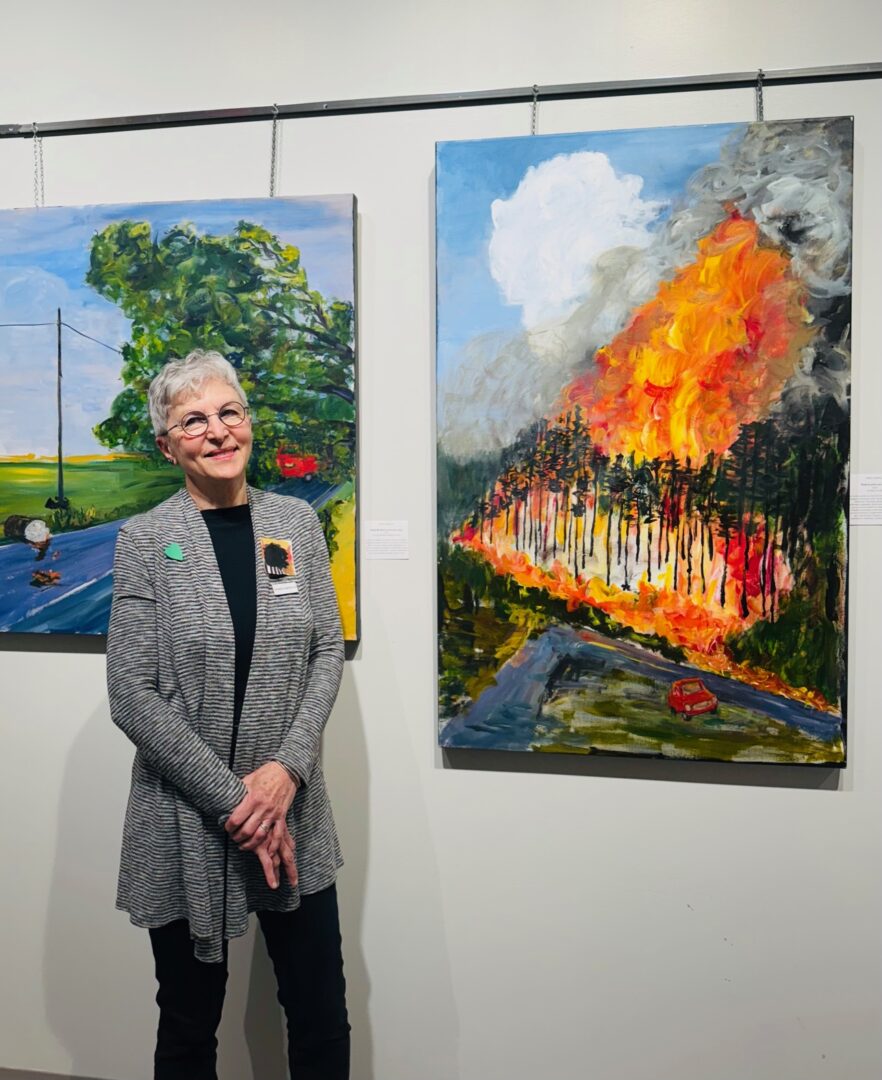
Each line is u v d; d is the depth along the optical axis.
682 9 1.70
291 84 1.82
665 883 1.77
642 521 1.69
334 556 1.80
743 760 1.68
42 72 1.91
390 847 1.85
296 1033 1.55
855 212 1.66
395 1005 1.87
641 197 1.67
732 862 1.75
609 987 1.80
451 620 1.76
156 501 1.85
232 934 1.43
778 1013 1.75
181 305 1.82
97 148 1.89
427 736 1.83
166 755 1.38
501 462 1.73
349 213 1.76
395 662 1.83
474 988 1.84
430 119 1.78
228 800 1.37
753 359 1.65
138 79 1.87
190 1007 1.51
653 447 1.68
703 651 1.68
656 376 1.68
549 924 1.81
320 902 1.52
